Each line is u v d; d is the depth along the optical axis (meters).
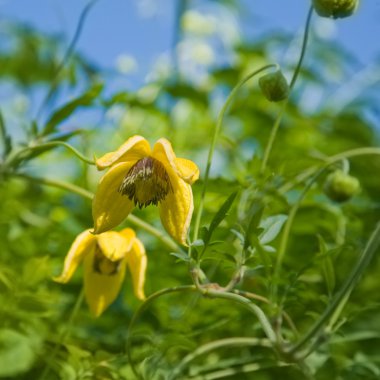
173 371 0.74
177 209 0.66
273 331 0.68
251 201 0.76
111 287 0.73
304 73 1.11
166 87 1.04
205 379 0.76
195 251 0.69
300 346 0.67
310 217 0.82
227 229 0.73
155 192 0.66
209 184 0.77
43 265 0.75
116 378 0.74
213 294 0.69
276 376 0.80
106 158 0.65
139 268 0.73
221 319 0.78
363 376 0.77
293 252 0.82
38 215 0.92
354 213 0.86
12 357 0.77
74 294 0.83
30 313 0.75
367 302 0.81
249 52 1.16
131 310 0.83
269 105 1.07
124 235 0.72
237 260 0.70
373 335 0.78
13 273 0.75
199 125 1.05
